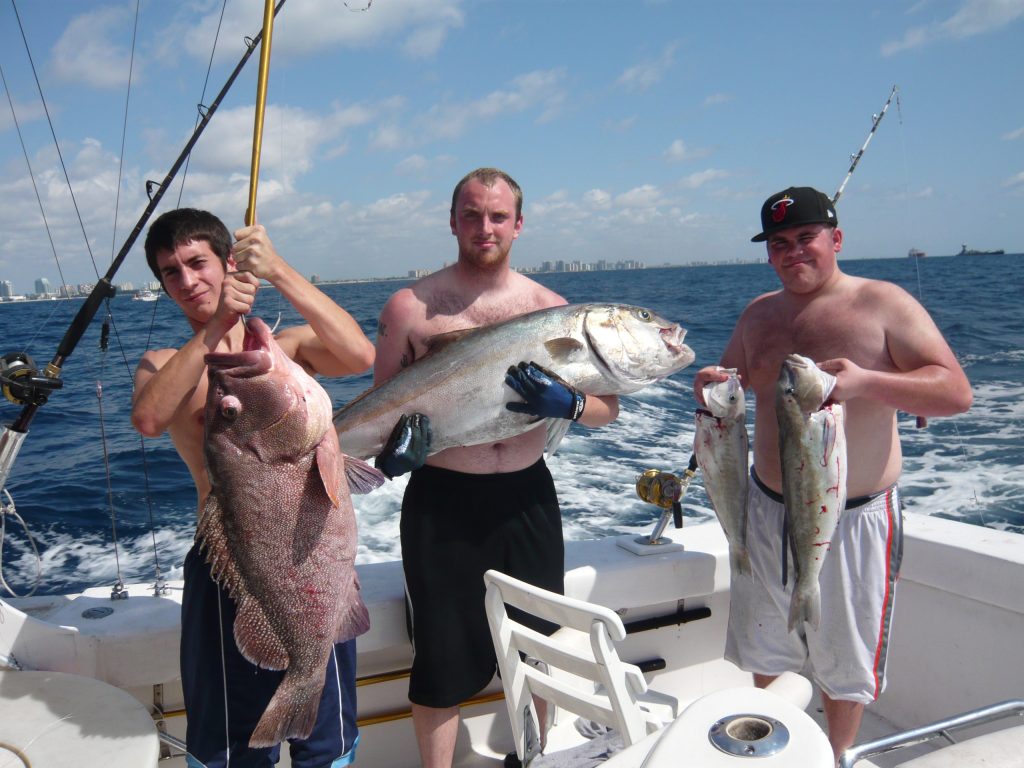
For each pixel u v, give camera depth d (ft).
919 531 9.93
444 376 8.15
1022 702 5.09
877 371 8.26
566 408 7.87
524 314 8.38
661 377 8.87
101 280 7.96
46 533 19.66
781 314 9.07
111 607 8.44
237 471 5.98
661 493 10.08
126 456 26.96
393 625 8.93
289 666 6.20
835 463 7.77
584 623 6.49
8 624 7.70
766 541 8.96
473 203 8.46
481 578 8.39
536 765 8.71
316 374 8.24
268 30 6.42
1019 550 9.16
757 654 9.16
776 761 3.37
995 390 36.63
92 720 6.50
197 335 6.72
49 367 7.59
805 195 8.40
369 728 9.18
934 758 4.49
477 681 8.50
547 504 8.76
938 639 9.77
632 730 6.47
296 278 6.97
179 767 8.41
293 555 6.12
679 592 10.00
